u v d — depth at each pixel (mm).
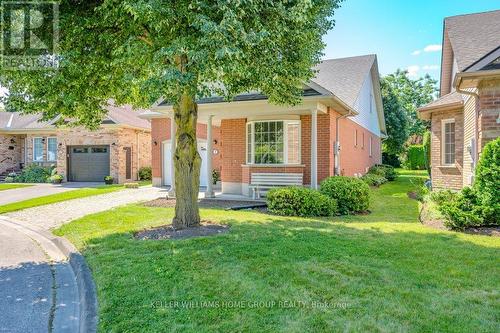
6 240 7590
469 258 5043
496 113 8133
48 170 23047
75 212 10742
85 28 6055
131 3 4789
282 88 7215
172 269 4750
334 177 11117
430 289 3994
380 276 4383
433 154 13727
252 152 13445
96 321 3568
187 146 7398
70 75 6250
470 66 8055
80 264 5418
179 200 7480
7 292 4660
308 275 4445
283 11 5516
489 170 6973
